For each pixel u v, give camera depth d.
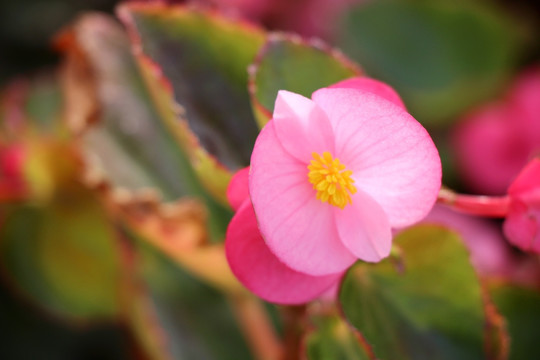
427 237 0.21
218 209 0.25
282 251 0.19
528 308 0.24
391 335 0.21
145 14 0.23
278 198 0.18
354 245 0.19
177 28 0.23
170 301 0.27
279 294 0.19
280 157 0.19
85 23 0.26
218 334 0.27
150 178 0.25
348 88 0.18
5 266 0.28
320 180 0.19
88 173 0.25
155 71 0.22
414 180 0.19
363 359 0.21
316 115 0.19
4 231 0.28
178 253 0.24
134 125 0.26
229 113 0.23
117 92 0.26
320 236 0.19
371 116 0.19
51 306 0.28
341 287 0.20
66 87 0.26
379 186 0.19
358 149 0.19
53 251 0.28
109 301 0.28
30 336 0.30
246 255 0.19
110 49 0.26
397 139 0.19
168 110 0.22
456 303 0.21
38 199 0.27
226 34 0.23
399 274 0.21
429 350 0.21
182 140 0.22
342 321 0.21
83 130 0.25
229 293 0.26
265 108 0.21
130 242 0.27
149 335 0.27
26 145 0.27
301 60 0.21
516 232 0.20
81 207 0.28
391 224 0.19
